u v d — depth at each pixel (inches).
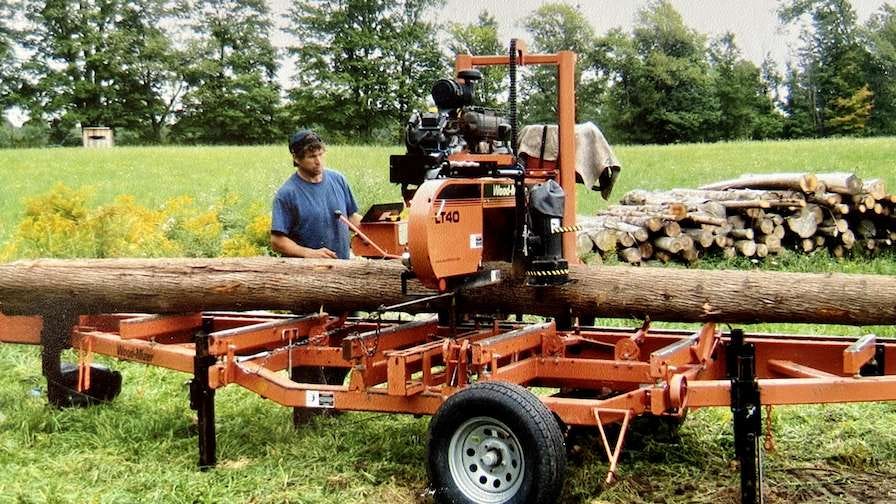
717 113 2738.7
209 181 947.3
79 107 2516.0
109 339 236.1
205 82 2628.0
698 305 198.5
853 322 191.2
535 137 241.1
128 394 274.5
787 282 193.3
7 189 896.9
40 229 397.4
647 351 217.0
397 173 202.2
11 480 199.6
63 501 188.1
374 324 242.8
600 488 193.5
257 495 191.6
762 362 211.2
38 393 272.4
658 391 174.6
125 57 2519.7
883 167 962.1
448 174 191.2
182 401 268.8
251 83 2615.7
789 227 490.9
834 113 2738.7
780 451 213.8
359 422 239.1
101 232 404.8
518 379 195.5
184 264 234.1
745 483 172.6
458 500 174.6
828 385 176.1
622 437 175.0
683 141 2770.7
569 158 231.1
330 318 241.6
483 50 2721.5
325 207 255.1
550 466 165.6
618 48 2802.7
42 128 2431.1
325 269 228.7
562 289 211.8
